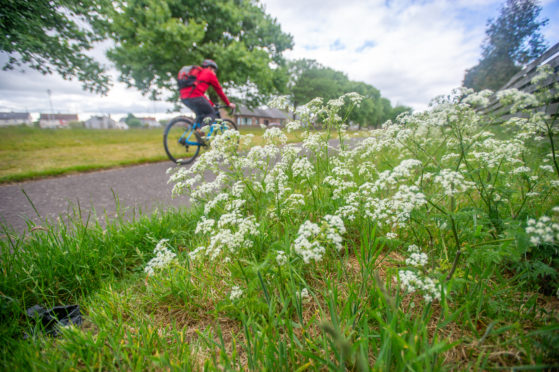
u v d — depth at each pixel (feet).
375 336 3.59
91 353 3.93
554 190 6.00
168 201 11.26
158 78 54.03
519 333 3.63
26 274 5.56
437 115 6.51
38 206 10.67
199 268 5.81
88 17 14.66
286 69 68.18
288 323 3.83
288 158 7.73
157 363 3.51
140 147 29.04
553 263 4.52
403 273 4.08
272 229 6.40
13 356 3.89
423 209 5.23
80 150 26.58
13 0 11.34
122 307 5.10
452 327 4.09
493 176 7.33
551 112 10.02
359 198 5.98
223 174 6.83
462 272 4.54
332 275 5.51
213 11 53.93
